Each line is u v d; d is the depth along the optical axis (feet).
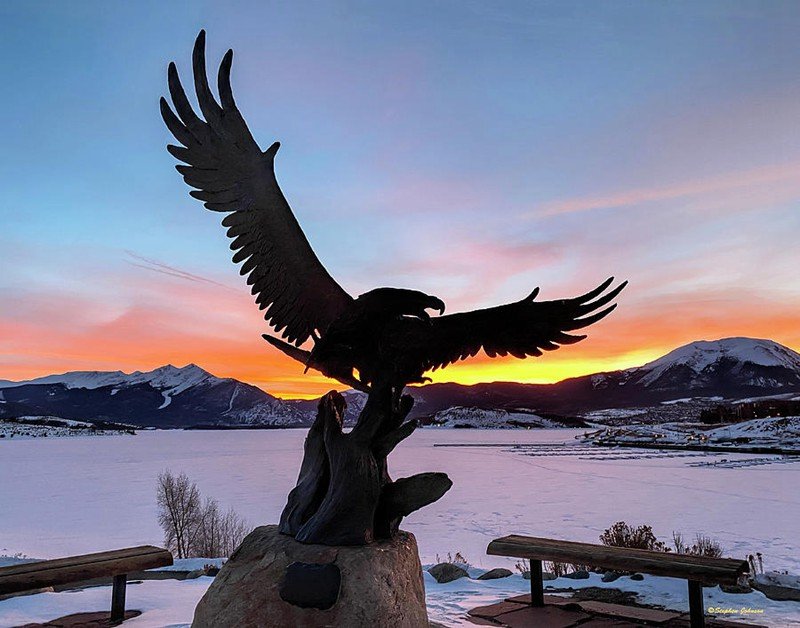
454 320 12.98
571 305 12.47
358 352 13.42
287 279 13.29
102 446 483.10
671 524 80.18
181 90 12.43
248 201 12.64
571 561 17.08
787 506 98.22
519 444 443.32
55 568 15.83
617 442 383.65
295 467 240.12
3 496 145.38
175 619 17.87
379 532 13.29
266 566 12.46
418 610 12.51
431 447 403.13
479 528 84.38
